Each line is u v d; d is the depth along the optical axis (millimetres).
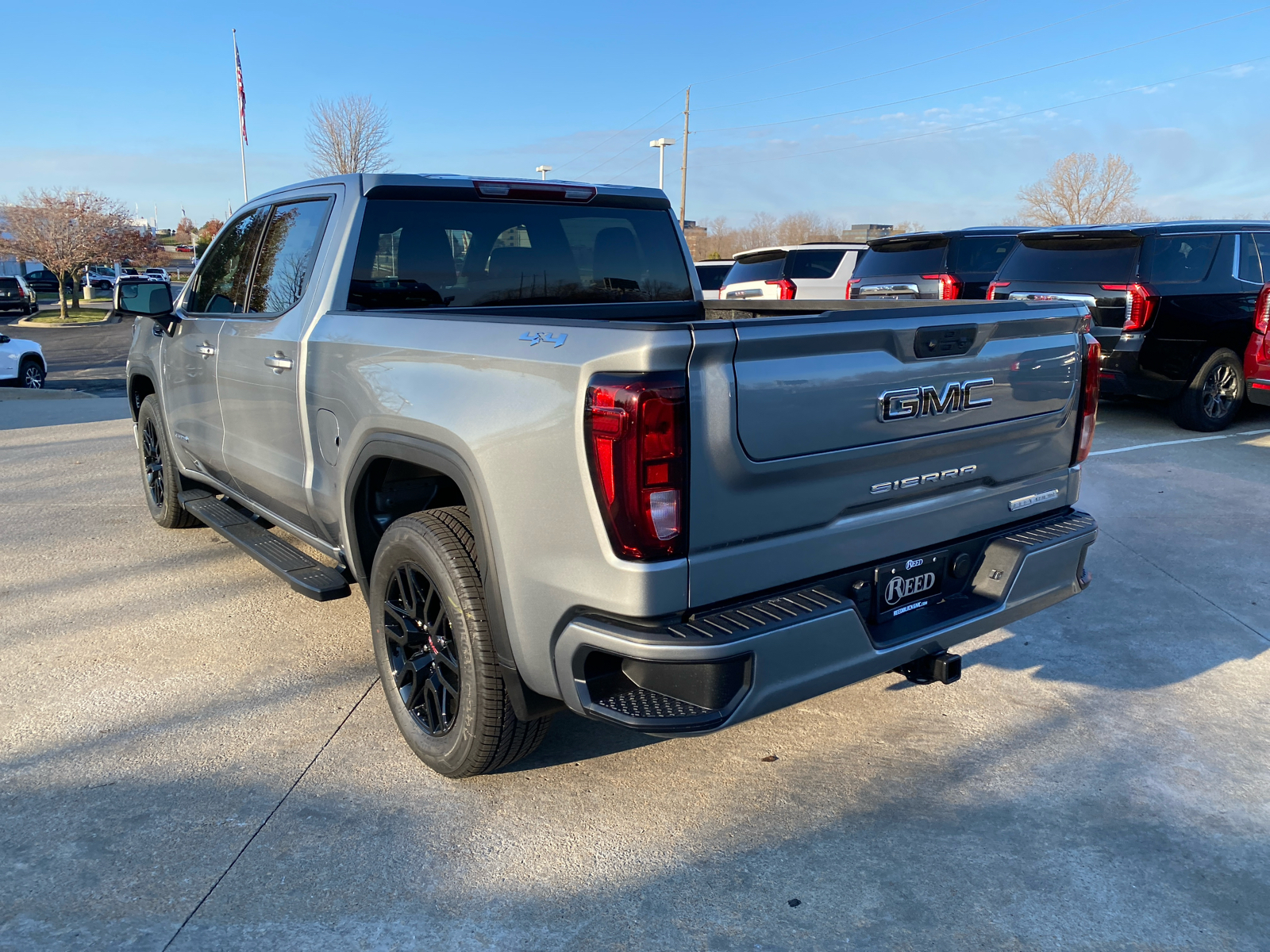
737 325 2094
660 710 2182
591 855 2520
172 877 2408
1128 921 2271
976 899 2352
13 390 14672
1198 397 8086
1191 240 8062
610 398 2047
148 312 4535
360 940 2197
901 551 2576
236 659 3760
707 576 2166
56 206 43469
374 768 2951
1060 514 3086
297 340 3377
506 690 2596
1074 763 2982
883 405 2391
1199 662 3705
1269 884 2408
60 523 5734
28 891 2350
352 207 3340
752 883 2410
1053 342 2867
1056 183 50531
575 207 3875
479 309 3547
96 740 3105
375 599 3039
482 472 2398
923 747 3096
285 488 3658
